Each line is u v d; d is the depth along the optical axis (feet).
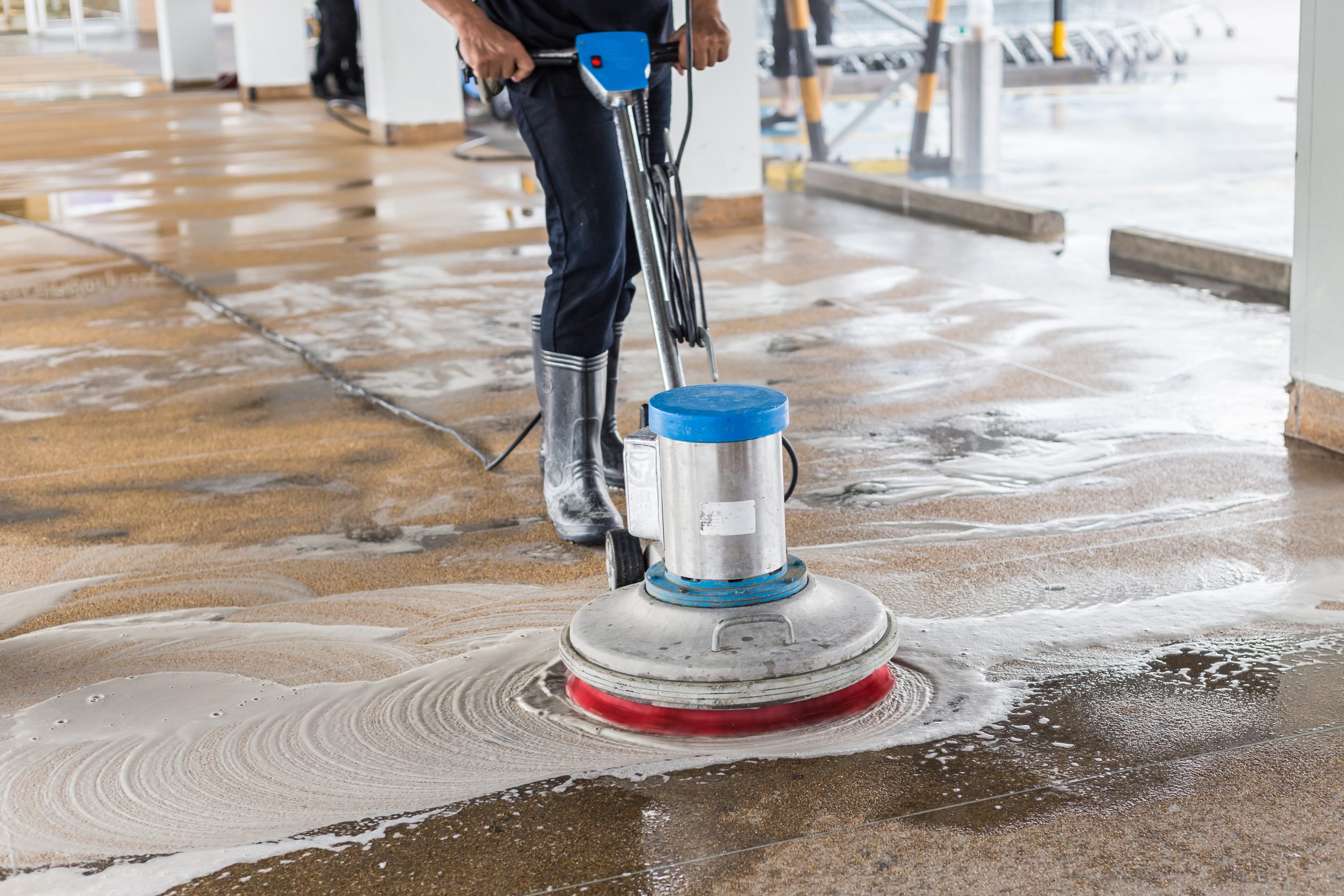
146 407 12.48
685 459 6.13
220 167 32.24
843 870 4.95
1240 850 4.95
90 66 79.25
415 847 5.25
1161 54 50.70
